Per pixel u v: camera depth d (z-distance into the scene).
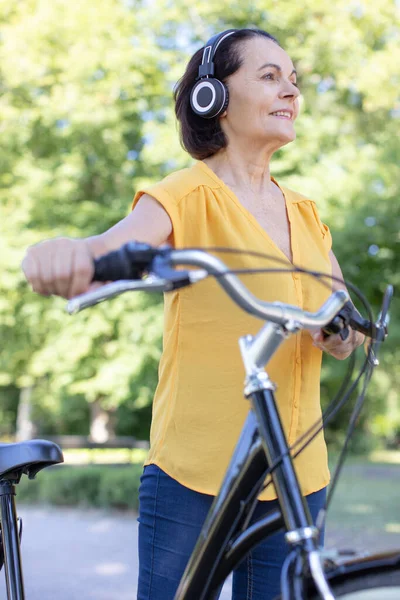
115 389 12.95
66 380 13.34
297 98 1.83
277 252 1.71
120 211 12.18
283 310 1.20
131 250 1.16
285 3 10.59
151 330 12.07
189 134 1.84
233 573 1.73
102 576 5.40
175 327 1.69
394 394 17.97
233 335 1.64
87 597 4.69
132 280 1.18
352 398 17.03
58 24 10.84
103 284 1.26
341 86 10.71
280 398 1.66
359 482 13.19
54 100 11.12
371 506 9.69
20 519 1.89
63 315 12.61
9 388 22.98
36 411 21.02
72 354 12.70
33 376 14.88
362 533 7.54
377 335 1.39
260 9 10.95
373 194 9.70
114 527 8.10
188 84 1.86
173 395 1.67
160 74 11.47
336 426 20.83
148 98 11.73
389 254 9.86
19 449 1.85
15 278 11.90
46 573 5.49
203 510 1.62
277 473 1.21
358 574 1.12
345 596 1.13
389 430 25.48
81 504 9.95
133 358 12.60
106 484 9.71
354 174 9.91
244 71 1.77
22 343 13.94
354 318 1.44
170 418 1.67
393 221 9.60
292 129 1.79
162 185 1.67
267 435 1.23
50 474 10.34
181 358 1.67
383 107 10.70
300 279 1.74
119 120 11.65
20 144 12.27
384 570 1.11
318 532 1.17
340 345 1.64
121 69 10.98
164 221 1.62
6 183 12.37
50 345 13.12
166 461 1.66
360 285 10.09
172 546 1.64
